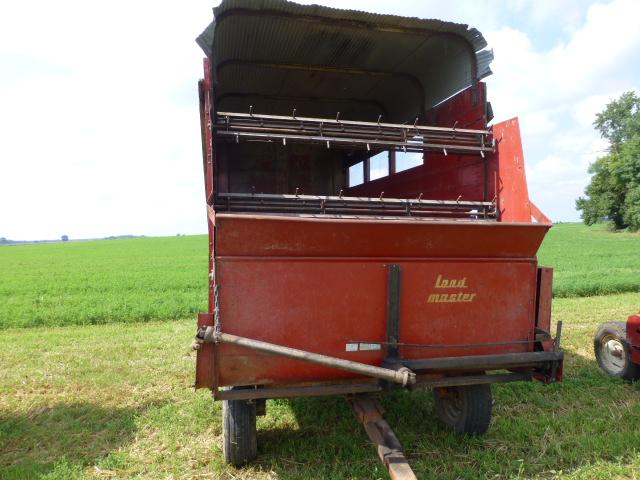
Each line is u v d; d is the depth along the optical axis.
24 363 7.70
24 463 4.36
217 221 3.48
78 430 5.06
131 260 38.03
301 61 6.23
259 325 3.70
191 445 4.65
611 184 62.06
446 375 4.27
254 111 7.80
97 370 7.23
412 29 5.17
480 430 4.64
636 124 67.31
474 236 4.01
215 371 3.65
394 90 7.10
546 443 4.53
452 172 5.55
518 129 4.55
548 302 4.37
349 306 3.88
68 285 20.53
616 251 36.62
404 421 5.19
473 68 5.24
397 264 3.95
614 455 4.24
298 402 5.68
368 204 4.61
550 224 4.05
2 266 34.06
